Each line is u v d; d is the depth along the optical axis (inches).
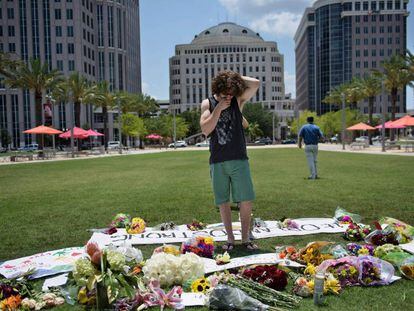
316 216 280.8
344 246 194.4
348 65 5113.2
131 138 3934.5
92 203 362.6
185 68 6314.0
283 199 356.2
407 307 130.6
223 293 134.6
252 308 130.9
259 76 6210.6
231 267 168.9
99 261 141.6
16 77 1688.0
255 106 4503.0
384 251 180.9
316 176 536.7
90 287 135.1
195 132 4416.8
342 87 3161.9
